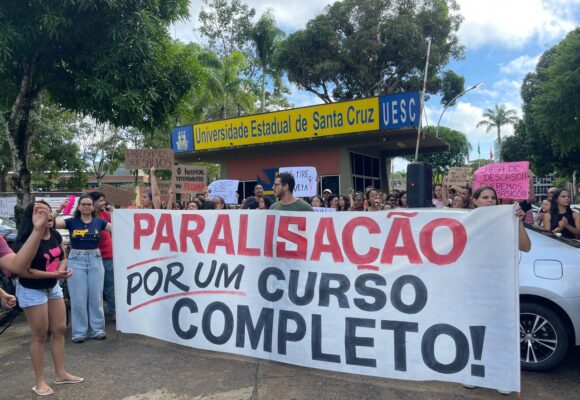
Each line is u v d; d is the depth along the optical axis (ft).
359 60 87.15
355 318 12.96
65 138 70.74
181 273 15.92
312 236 13.69
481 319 11.55
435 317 12.05
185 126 56.34
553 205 19.49
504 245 11.38
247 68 97.19
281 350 13.91
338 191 49.11
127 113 24.82
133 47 23.53
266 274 14.34
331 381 13.29
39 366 12.78
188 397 12.46
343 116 44.50
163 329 16.20
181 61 27.63
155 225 16.53
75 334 17.22
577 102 55.36
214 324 15.14
